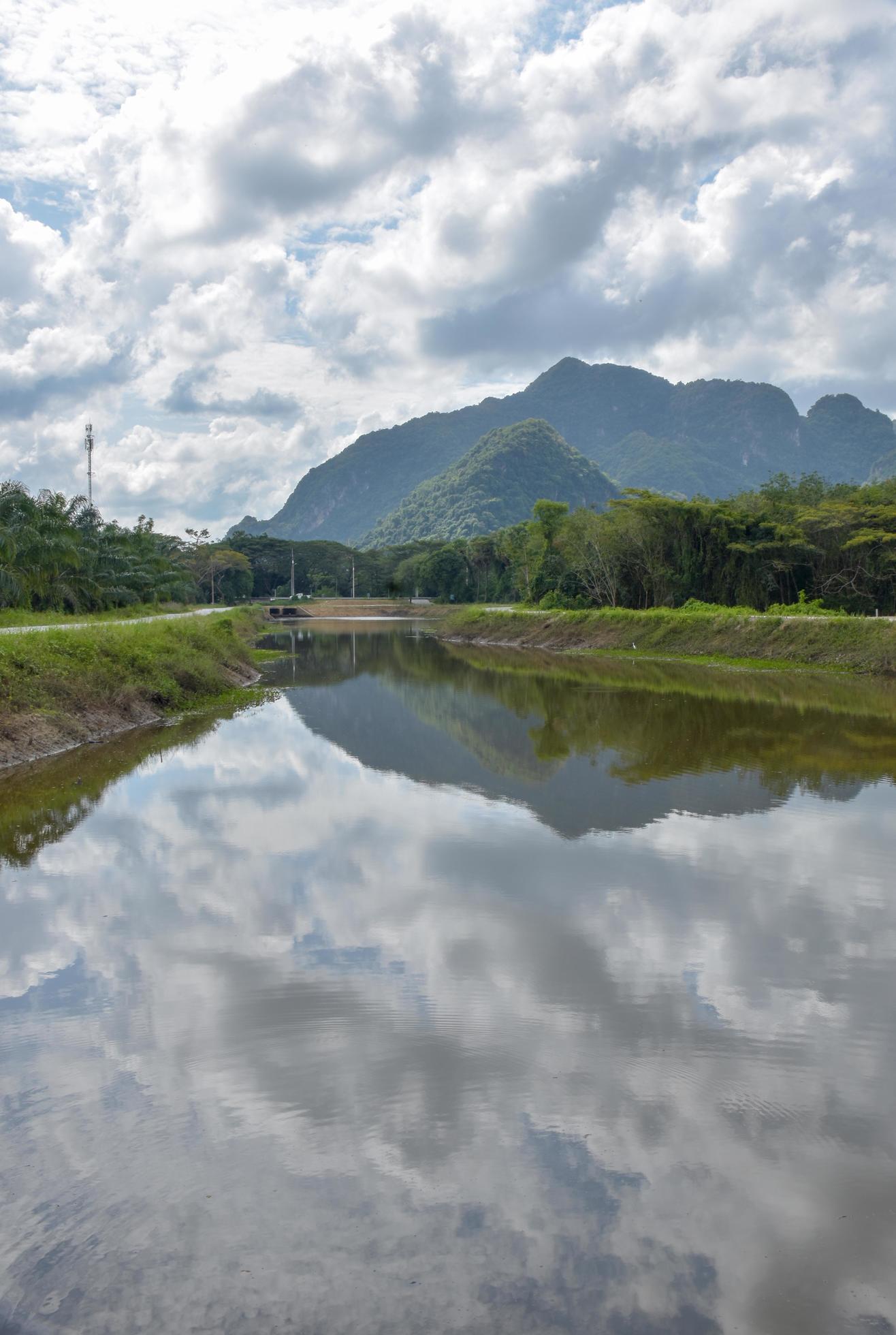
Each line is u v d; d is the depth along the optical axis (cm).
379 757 1730
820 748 1825
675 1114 553
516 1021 670
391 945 814
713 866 1036
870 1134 532
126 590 5388
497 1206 473
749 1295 415
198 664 2844
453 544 12631
